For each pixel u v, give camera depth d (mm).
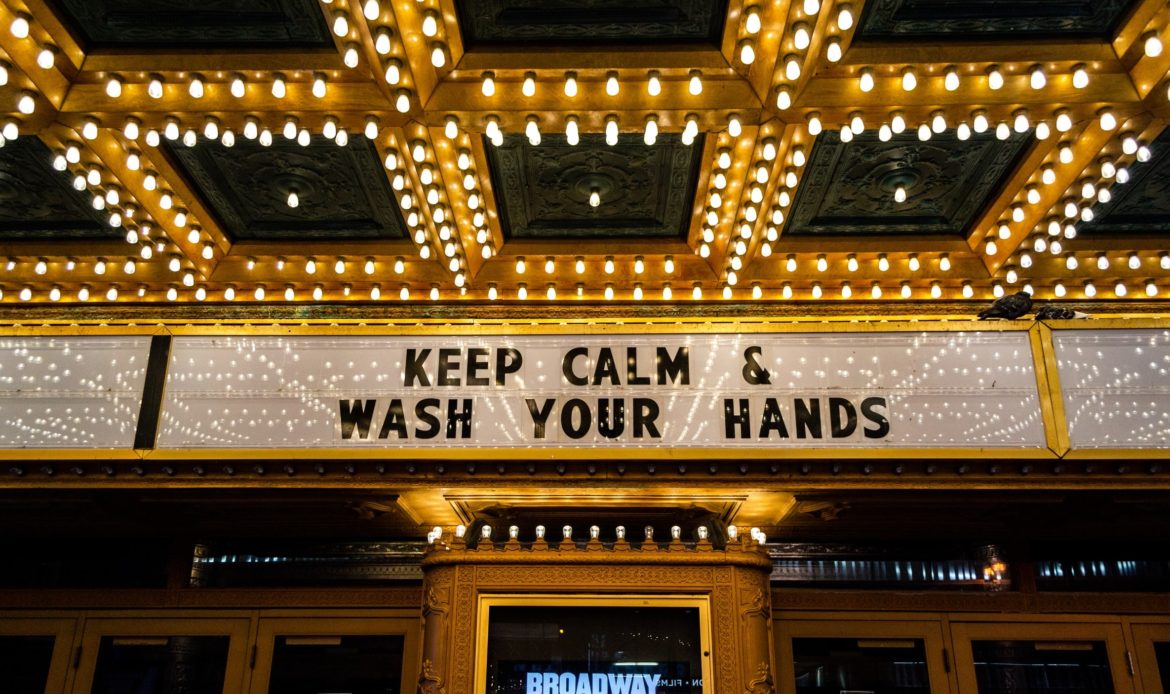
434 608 4930
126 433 5129
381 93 4082
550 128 4270
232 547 6434
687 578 4949
